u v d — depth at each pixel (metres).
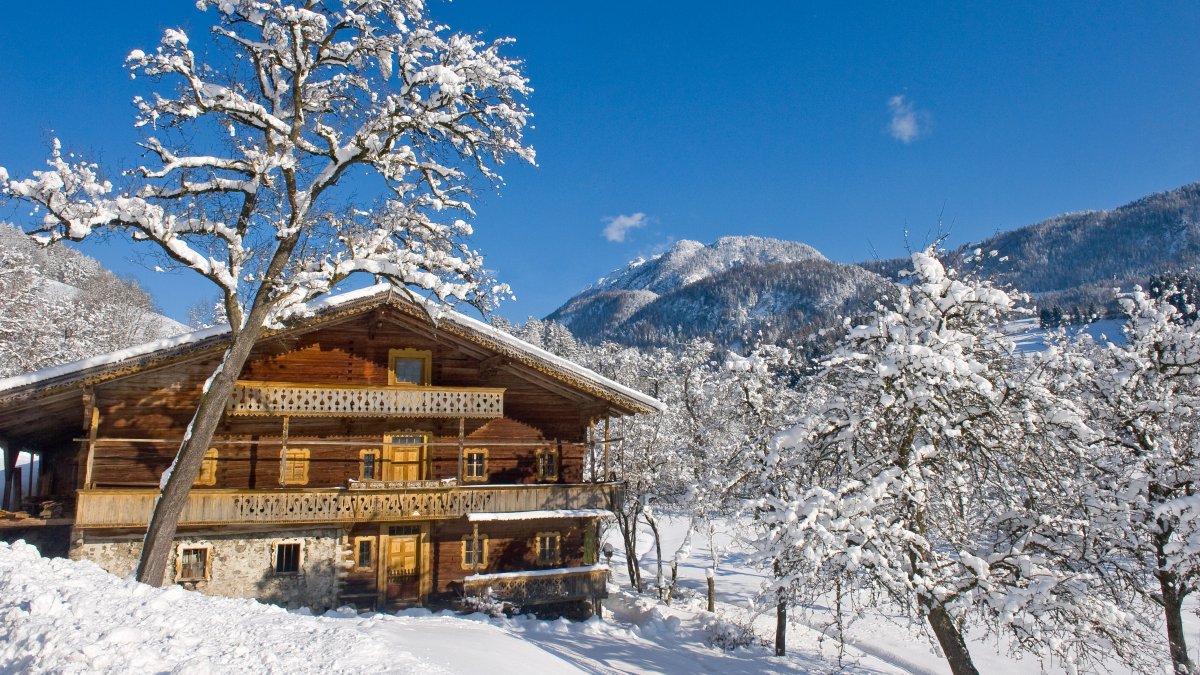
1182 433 20.20
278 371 23.59
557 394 27.31
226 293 16.08
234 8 16.00
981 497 17.30
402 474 25.30
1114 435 20.66
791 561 16.39
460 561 25.17
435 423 25.77
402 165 17.17
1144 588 18.19
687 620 26.48
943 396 16.06
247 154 15.79
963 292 15.68
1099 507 17.19
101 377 19.55
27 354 40.44
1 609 9.33
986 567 15.12
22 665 7.63
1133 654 16.42
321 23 15.86
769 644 24.78
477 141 17.61
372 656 8.81
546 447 26.94
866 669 22.39
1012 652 17.80
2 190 13.06
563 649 18.53
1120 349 21.22
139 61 14.94
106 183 13.90
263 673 7.81
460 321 24.06
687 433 38.06
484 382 26.17
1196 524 16.38
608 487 25.61
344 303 22.55
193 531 21.70
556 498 24.77
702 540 51.34
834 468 17.94
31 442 26.33
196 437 15.56
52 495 26.00
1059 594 15.64
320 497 22.12
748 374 27.48
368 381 24.50
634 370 51.62
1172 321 21.77
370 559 23.98
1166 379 21.20
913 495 15.87
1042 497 16.89
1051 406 15.97
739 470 24.64
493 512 23.86
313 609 22.77
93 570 12.35
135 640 8.31
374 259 17.05
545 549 26.34
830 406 17.28
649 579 40.62
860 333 17.33
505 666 12.84
